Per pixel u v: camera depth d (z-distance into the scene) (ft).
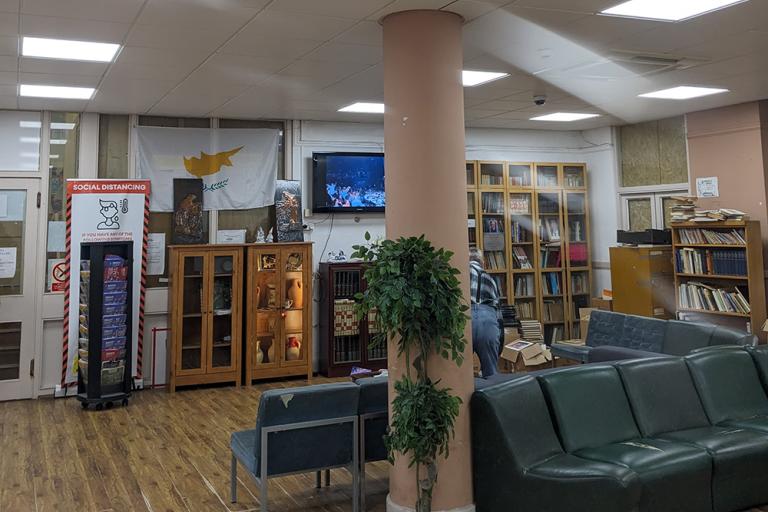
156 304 22.49
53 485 13.21
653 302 24.57
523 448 10.82
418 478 10.70
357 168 25.25
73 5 11.82
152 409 19.43
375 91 19.49
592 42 14.92
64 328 21.07
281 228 23.91
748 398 13.83
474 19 12.73
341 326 24.03
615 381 12.49
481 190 27.17
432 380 10.94
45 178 21.15
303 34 13.64
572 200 29.07
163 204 22.66
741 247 22.13
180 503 12.31
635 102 22.47
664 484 10.51
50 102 19.95
